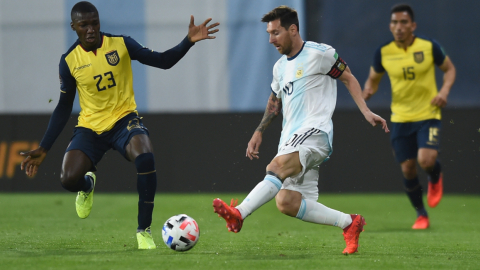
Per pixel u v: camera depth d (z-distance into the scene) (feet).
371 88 83.10
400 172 109.60
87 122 50.24
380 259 41.60
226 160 110.83
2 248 47.47
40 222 73.20
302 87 45.52
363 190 110.22
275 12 45.98
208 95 111.04
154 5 110.63
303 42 46.62
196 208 91.35
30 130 113.70
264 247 49.83
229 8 109.81
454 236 61.62
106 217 80.12
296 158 43.65
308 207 45.73
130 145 48.01
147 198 47.50
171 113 111.86
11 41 113.80
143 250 45.93
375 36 108.06
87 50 49.21
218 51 110.32
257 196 41.42
